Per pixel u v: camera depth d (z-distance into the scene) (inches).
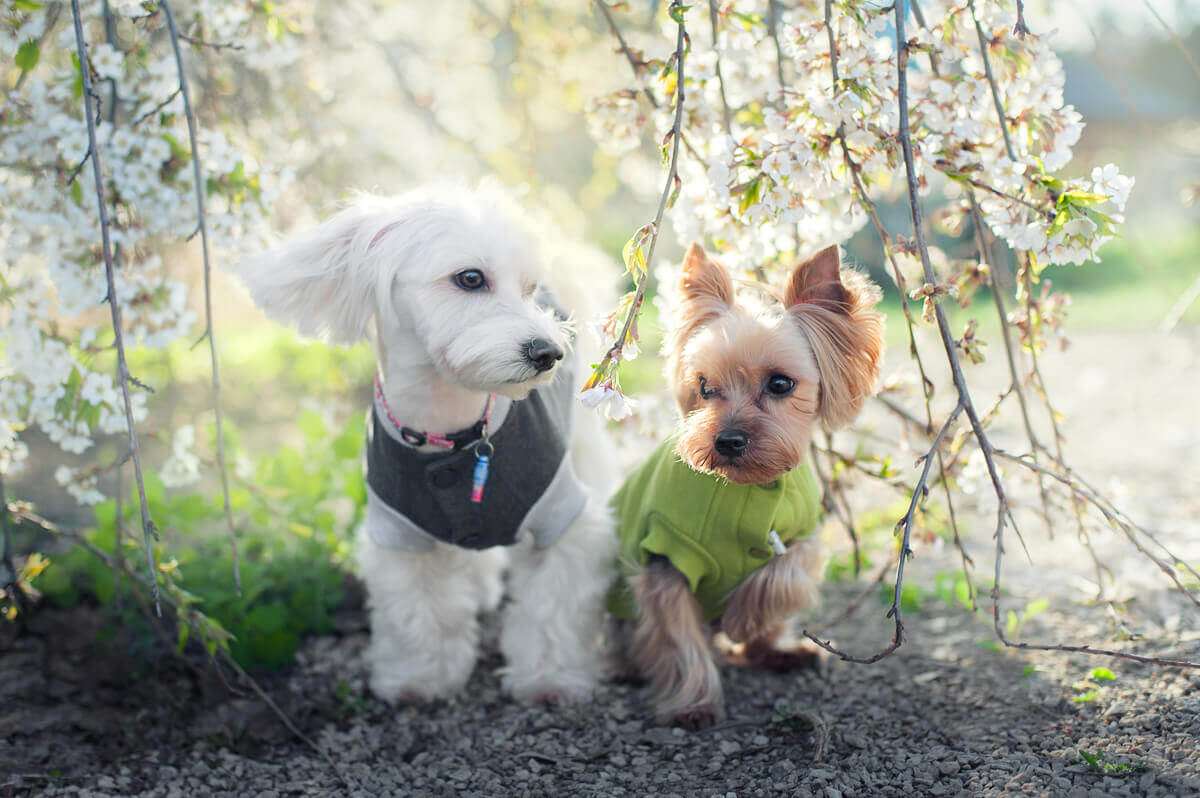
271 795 29.6
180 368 69.2
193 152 28.6
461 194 31.4
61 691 34.3
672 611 32.5
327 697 34.8
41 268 33.2
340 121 48.9
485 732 32.7
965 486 31.4
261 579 38.1
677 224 32.8
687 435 30.1
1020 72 28.7
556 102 49.2
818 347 30.0
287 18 35.9
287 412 66.4
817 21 28.6
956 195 30.6
